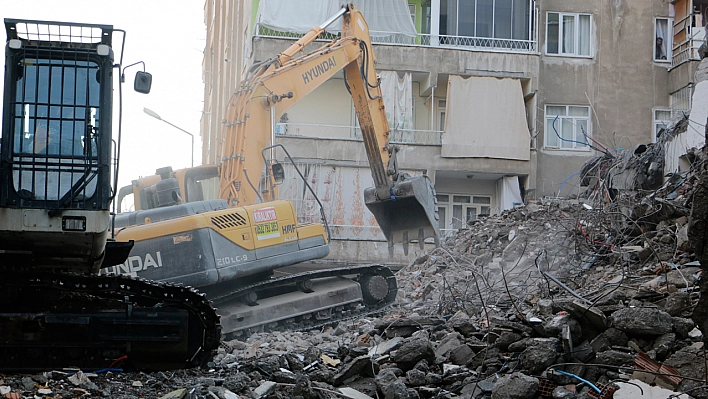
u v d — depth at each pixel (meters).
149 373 9.77
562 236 15.80
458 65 30.20
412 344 9.43
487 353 9.27
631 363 8.40
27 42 9.12
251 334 14.04
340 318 15.08
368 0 30.42
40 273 9.48
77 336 9.44
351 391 8.77
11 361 9.31
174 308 9.89
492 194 31.69
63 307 9.62
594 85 31.66
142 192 15.44
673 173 15.50
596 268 13.60
